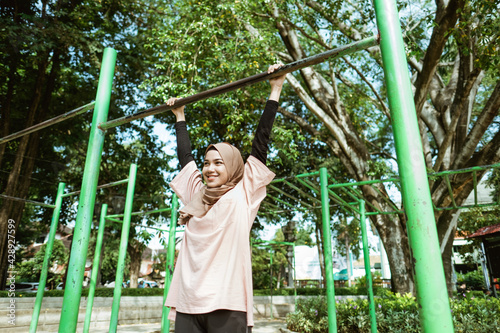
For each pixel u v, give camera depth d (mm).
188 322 1573
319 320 7949
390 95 1353
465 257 17453
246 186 1860
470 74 7383
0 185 13211
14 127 13031
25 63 11891
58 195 6027
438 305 1117
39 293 5469
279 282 29875
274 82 2033
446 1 7879
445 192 8414
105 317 8891
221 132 13023
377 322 6754
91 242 22656
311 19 9875
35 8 11227
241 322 1562
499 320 5922
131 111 14594
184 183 2162
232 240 1693
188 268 1703
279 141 9945
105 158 14805
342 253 18266
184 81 9695
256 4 9039
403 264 9219
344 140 10164
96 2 12500
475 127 7906
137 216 14359
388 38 1406
